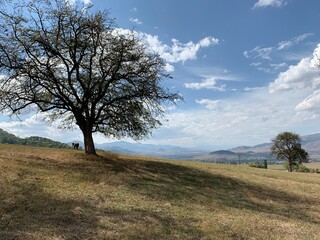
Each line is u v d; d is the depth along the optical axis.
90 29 24.38
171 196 15.76
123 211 11.53
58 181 15.77
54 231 8.66
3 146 32.22
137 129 27.72
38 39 23.19
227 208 14.67
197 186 20.58
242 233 10.46
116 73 25.86
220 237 9.77
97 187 15.51
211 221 11.52
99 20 24.42
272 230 11.30
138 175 21.52
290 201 19.77
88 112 27.03
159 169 26.11
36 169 18.41
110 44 25.53
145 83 25.58
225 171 32.16
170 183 20.11
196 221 11.38
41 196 12.25
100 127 29.19
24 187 13.38
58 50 24.28
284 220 13.62
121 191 15.27
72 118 30.66
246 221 12.12
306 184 28.73
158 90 26.08
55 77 25.67
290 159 89.38
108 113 27.05
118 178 18.94
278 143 90.50
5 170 16.48
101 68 25.53
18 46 23.66
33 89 24.70
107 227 9.46
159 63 26.31
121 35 25.59
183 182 21.38
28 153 27.12
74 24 24.42
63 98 26.38
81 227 9.23
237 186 23.12
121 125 27.50
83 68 26.83
